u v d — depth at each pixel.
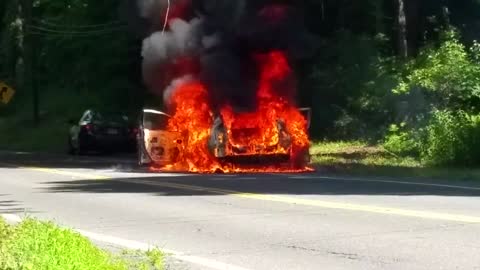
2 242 8.32
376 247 10.40
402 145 27.06
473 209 13.63
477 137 23.12
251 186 18.16
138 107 36.44
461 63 28.42
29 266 7.48
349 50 31.72
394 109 29.59
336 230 11.80
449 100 27.64
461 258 9.55
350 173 21.94
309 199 15.44
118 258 9.19
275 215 13.49
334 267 9.34
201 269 9.44
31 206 15.52
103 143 31.88
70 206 15.41
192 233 11.98
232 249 10.62
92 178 21.28
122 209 14.83
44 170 24.52
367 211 13.57
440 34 34.00
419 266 9.23
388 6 35.88
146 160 23.84
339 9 32.47
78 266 7.82
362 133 30.39
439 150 23.98
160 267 9.44
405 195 15.97
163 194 17.00
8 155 33.91
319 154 27.97
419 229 11.65
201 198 16.09
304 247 10.58
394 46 35.31
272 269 9.34
